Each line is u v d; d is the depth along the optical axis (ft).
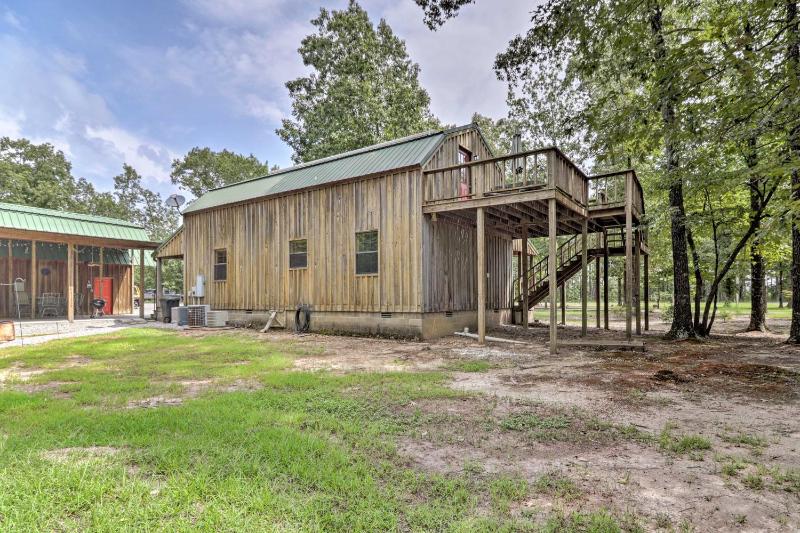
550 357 25.94
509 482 8.86
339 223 39.11
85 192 174.19
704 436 11.97
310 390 16.89
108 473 8.95
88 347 29.84
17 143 112.57
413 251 34.55
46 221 52.31
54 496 7.94
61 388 17.57
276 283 43.73
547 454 10.67
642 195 42.57
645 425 12.99
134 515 7.26
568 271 49.42
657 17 25.14
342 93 83.87
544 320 62.34
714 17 18.88
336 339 34.94
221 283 49.14
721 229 42.63
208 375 20.17
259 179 50.31
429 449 10.94
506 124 90.94
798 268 32.58
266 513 7.45
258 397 15.74
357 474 9.18
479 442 11.45
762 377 19.75
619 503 8.14
